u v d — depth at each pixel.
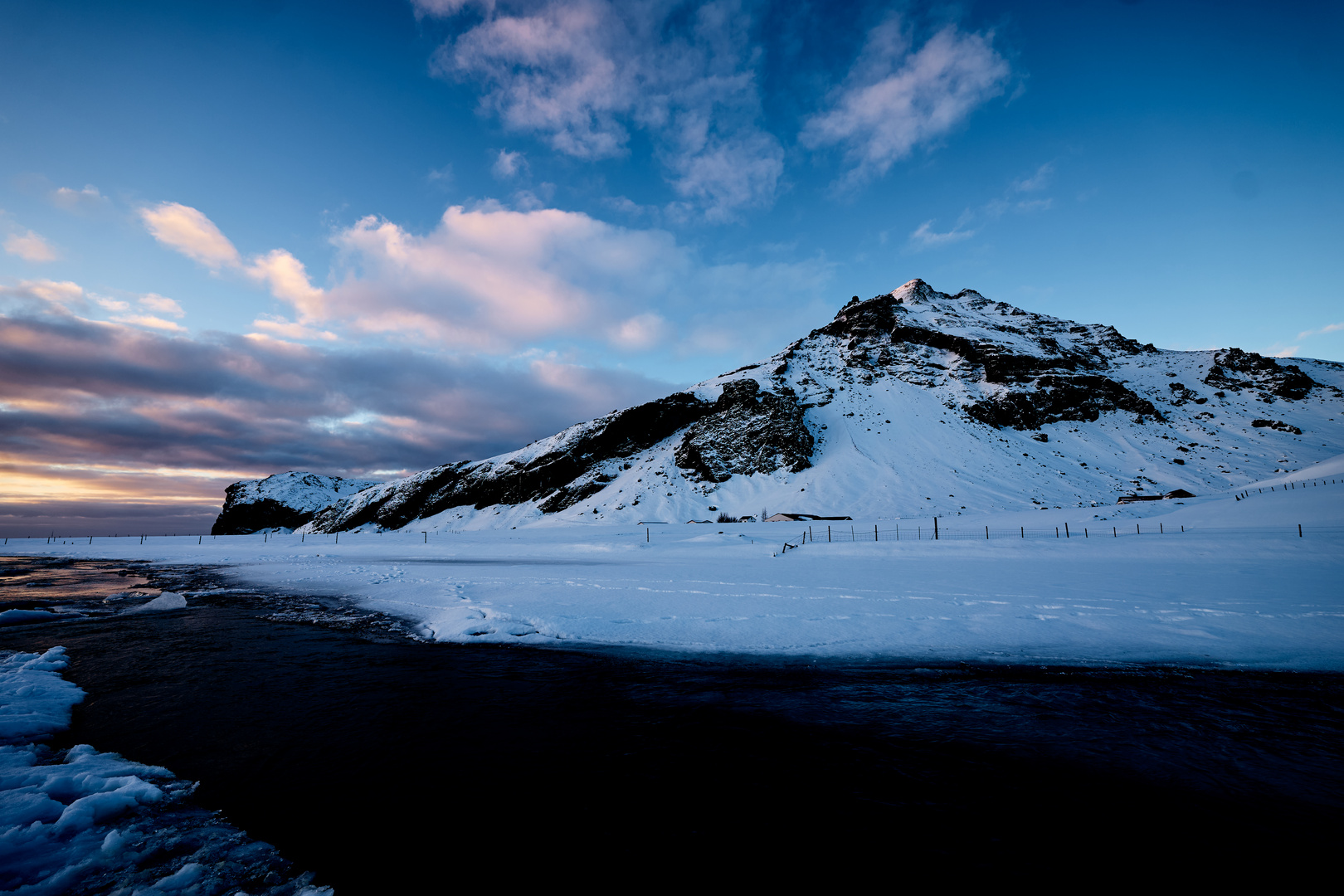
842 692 10.11
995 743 7.77
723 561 32.22
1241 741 7.73
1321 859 5.02
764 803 6.19
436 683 10.94
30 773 6.69
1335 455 87.19
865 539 42.69
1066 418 103.25
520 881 4.81
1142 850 5.19
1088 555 28.09
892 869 4.95
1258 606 15.05
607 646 13.55
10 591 25.86
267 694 10.30
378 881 4.82
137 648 13.99
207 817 5.95
